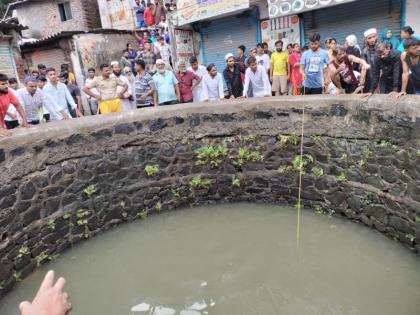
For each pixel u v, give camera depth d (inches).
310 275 170.6
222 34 468.8
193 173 244.7
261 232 211.0
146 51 424.2
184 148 239.9
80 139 211.6
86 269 192.7
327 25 382.3
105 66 265.1
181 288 169.8
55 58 570.6
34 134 193.2
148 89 281.0
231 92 288.7
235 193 246.1
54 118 262.4
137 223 233.6
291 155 227.0
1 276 175.5
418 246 172.4
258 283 168.2
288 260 183.2
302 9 361.7
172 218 236.8
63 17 740.0
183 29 481.4
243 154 236.2
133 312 157.2
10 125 258.7
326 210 219.6
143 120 229.8
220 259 189.5
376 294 154.3
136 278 180.5
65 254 207.2
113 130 222.7
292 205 234.1
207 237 211.6
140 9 619.5
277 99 224.7
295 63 328.8
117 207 229.8
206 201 249.1
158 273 182.9
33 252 193.2
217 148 240.1
